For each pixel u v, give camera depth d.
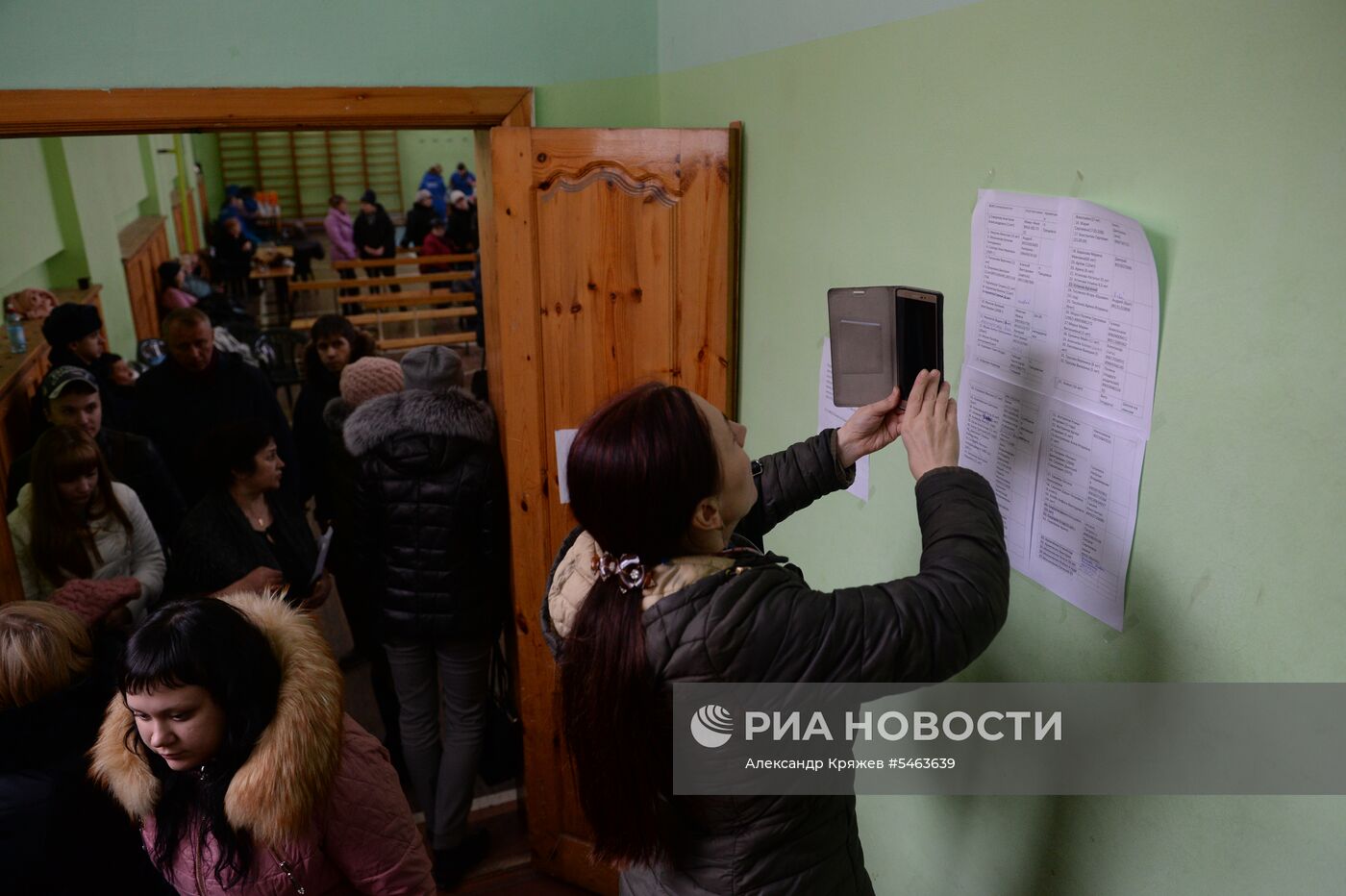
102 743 1.43
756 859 1.17
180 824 1.40
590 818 1.17
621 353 2.45
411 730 2.72
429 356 2.55
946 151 1.57
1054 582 1.44
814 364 2.11
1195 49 1.10
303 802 1.34
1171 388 1.19
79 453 2.48
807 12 1.95
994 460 1.53
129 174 8.01
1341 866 1.05
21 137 2.13
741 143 2.29
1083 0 1.26
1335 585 1.01
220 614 1.35
